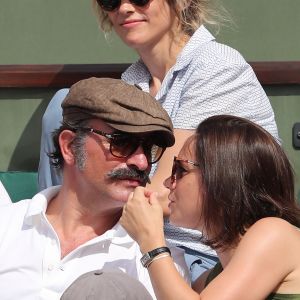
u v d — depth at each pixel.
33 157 17.58
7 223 11.75
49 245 11.49
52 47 18.17
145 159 11.16
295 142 17.61
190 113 13.95
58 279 11.31
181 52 14.37
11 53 18.09
